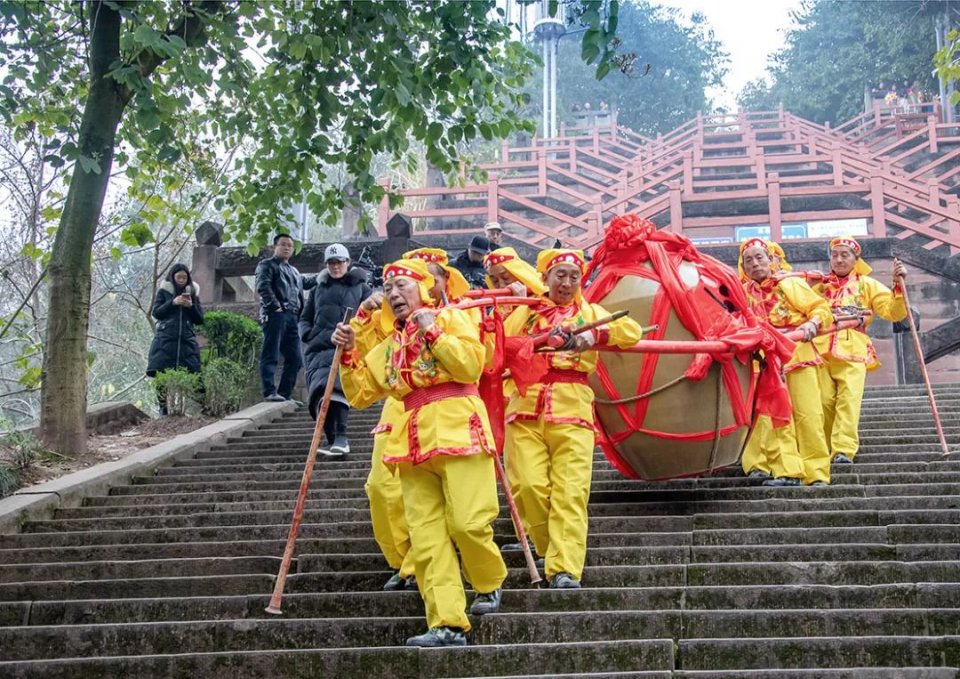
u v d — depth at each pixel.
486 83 10.02
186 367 11.59
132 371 21.56
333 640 4.94
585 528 5.26
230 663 4.65
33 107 10.54
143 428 10.79
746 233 18.94
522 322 5.61
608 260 6.34
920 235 17.97
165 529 6.68
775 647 4.47
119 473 8.44
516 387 5.40
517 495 5.37
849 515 6.00
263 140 10.90
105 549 6.36
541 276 5.77
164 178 11.84
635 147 27.36
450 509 4.69
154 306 11.74
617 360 6.09
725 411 6.11
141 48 9.56
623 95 34.44
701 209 20.12
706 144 26.98
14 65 10.09
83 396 9.44
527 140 25.97
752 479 7.04
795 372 7.03
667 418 6.04
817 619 4.70
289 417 11.11
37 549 6.41
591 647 4.51
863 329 7.71
